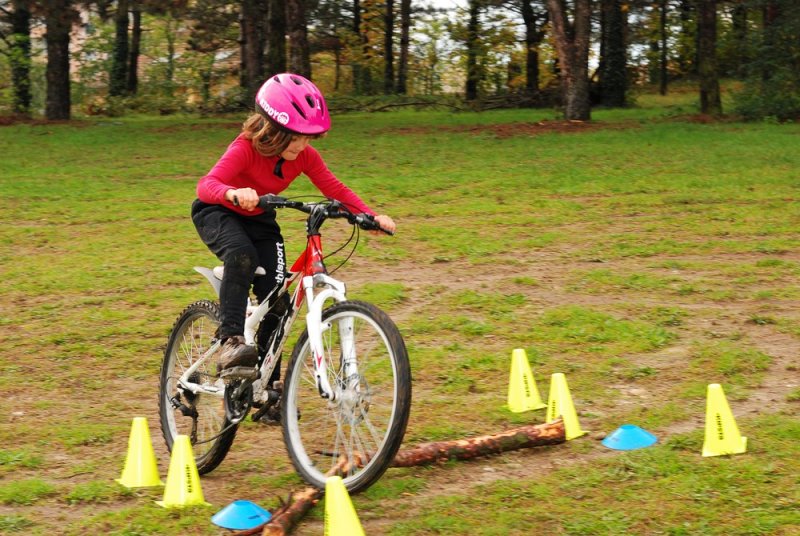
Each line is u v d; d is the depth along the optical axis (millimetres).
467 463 5000
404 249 10891
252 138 4582
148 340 7621
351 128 26562
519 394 5957
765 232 11445
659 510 4270
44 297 9062
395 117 32562
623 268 9828
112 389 6535
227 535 4188
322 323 4449
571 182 15516
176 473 4590
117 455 5305
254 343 4805
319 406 5914
